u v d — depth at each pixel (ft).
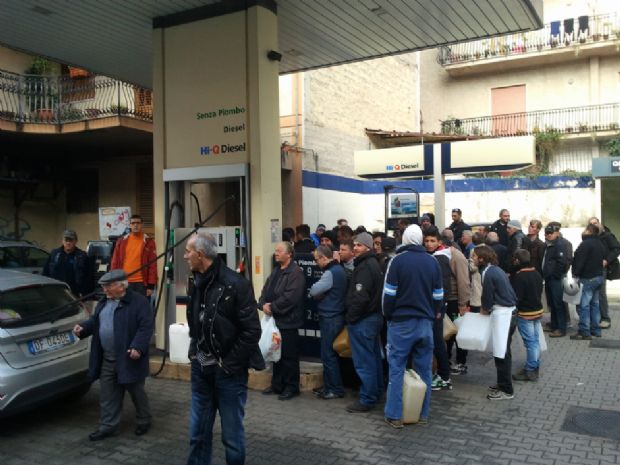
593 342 29.40
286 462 14.96
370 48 31.99
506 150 35.19
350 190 63.82
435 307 17.75
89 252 40.32
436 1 25.30
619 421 17.75
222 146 24.16
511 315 19.97
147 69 35.73
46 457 15.58
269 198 23.59
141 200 54.39
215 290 12.86
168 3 24.49
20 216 54.24
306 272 23.67
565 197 61.11
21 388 16.49
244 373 13.19
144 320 16.76
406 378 17.51
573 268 30.32
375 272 18.72
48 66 51.01
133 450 15.99
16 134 46.11
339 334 20.20
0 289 17.25
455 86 87.04
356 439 16.48
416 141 72.59
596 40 75.41
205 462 13.30
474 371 24.06
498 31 29.40
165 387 21.84
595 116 77.20
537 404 19.51
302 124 57.21
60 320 18.38
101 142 49.37
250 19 23.62
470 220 63.77
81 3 25.16
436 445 15.97
